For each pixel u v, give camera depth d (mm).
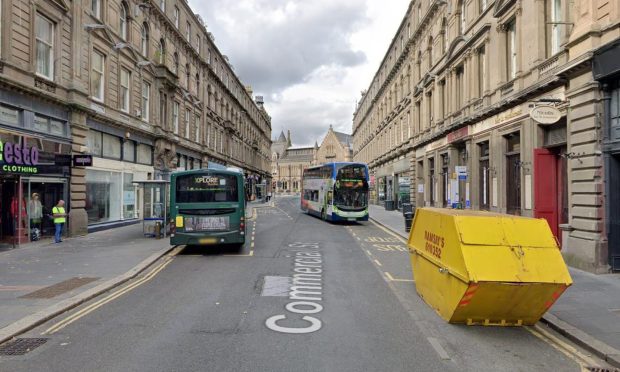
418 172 32531
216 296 8617
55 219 16141
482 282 6238
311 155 136875
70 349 5664
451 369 5195
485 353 5754
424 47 30234
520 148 15539
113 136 22141
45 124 16219
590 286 9367
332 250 15344
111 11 21172
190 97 35094
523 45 15391
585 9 11234
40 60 16062
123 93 23125
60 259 12562
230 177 14266
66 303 7691
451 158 23953
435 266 7770
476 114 19516
